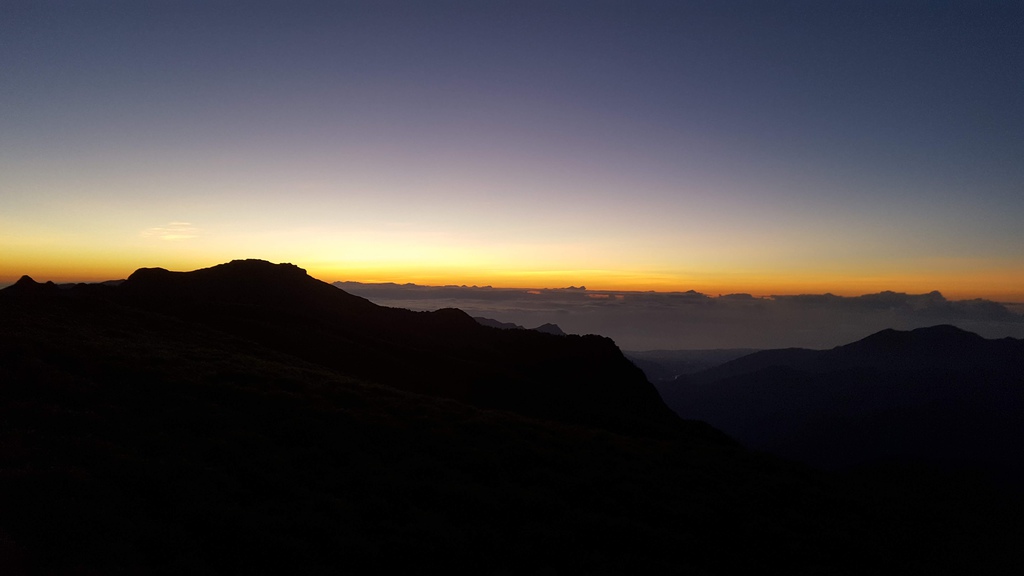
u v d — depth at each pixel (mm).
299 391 22500
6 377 17969
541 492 15352
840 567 14188
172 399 18875
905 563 15508
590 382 69500
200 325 40188
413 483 14711
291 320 55188
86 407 17141
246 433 16453
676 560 12945
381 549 11352
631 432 41250
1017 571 16828
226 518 11359
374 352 47625
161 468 13180
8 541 9352
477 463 16781
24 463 12398
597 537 13305
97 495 11484
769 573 13039
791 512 17078
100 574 8945
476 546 12148
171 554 10000
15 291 39312
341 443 16859
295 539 11062
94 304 37438
